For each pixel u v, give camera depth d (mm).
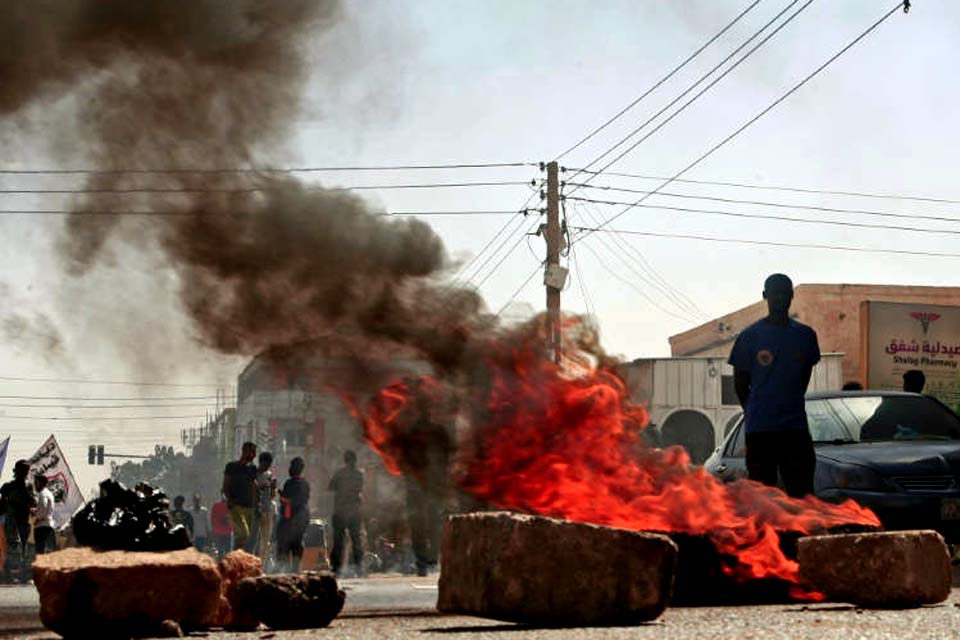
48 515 16766
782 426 8219
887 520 8633
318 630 5453
